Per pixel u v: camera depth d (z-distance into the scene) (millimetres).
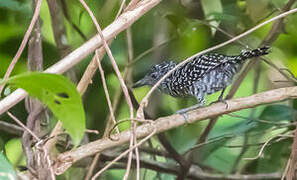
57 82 3553
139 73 12250
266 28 11039
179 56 11531
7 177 3219
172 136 11711
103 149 5922
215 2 10500
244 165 10820
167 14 10258
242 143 11102
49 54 9719
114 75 10727
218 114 6988
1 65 9289
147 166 10289
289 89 6984
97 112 10641
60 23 8836
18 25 9445
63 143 8375
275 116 9430
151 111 11922
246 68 9883
